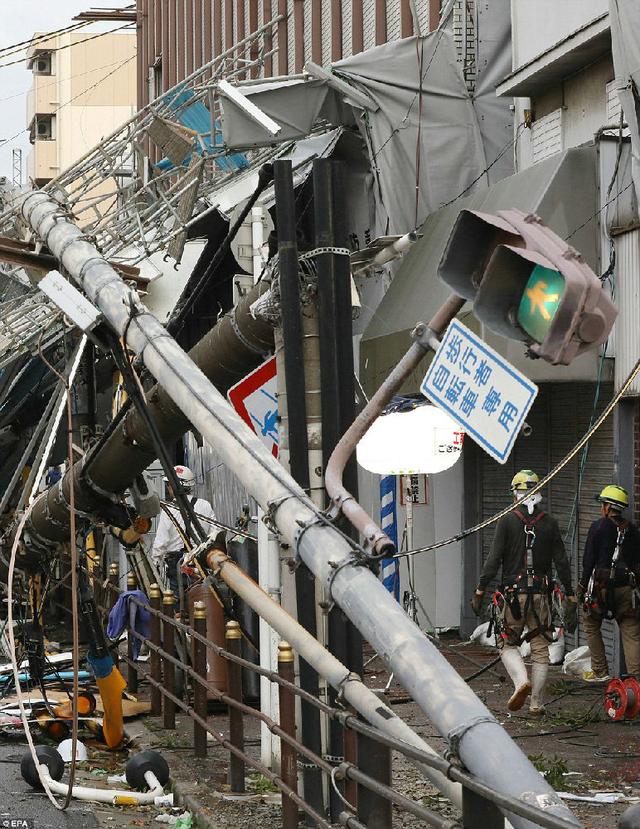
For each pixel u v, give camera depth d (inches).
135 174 1278.3
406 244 631.2
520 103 1348.4
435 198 1380.4
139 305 640.4
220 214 1400.1
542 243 342.0
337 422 628.4
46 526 896.3
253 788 708.0
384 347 1288.1
